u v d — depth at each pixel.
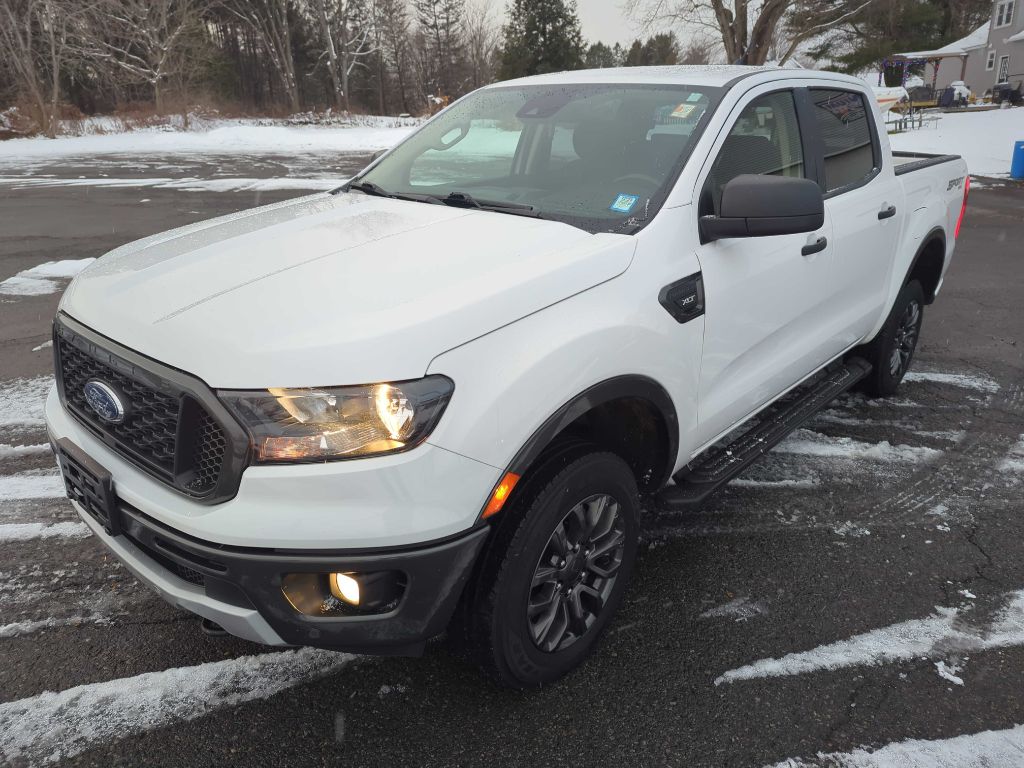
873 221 3.68
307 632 1.87
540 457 2.15
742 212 2.42
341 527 1.76
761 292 2.88
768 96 3.11
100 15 35.31
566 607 2.34
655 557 3.09
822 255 3.26
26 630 2.60
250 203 12.32
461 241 2.39
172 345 1.88
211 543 1.81
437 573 1.88
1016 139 21.36
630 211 2.57
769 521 3.36
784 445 4.09
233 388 1.76
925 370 5.21
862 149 3.78
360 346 1.78
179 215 11.16
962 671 2.49
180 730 2.21
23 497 3.43
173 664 2.47
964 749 2.18
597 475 2.22
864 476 3.77
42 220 10.76
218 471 1.82
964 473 3.81
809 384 3.87
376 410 1.76
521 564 2.07
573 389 2.08
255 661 2.49
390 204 2.96
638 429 2.55
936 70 46.69
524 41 54.84
